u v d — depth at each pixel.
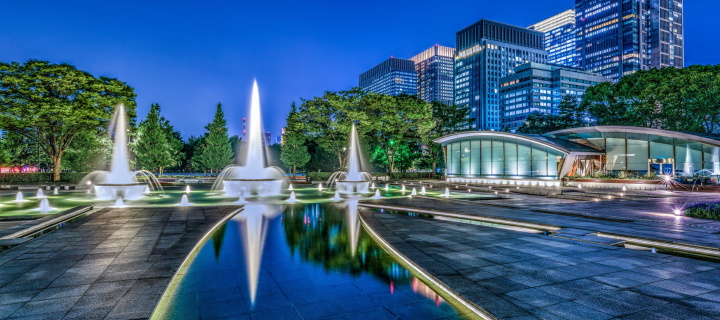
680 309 4.56
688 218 12.72
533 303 4.78
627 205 17.44
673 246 8.26
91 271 6.23
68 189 29.44
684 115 43.50
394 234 9.53
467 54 178.75
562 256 7.30
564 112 74.69
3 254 7.33
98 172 36.53
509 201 19.48
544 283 5.60
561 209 15.52
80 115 30.64
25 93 29.44
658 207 16.55
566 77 143.88
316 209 15.61
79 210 13.69
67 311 4.54
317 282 5.95
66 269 6.34
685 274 6.07
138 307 4.70
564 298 4.96
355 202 18.70
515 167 36.69
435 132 51.34
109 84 34.06
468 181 40.81
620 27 158.50
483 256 7.27
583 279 5.80
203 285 5.79
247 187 23.42
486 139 39.22
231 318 4.54
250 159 28.41
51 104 29.75
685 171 31.73
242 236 9.70
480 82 170.00
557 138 40.41
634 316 4.35
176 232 9.66
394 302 5.09
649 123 48.31
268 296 5.31
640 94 43.56
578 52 186.88
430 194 24.53
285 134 50.03
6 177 31.36
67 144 34.25
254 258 7.46
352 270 6.62
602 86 52.19
